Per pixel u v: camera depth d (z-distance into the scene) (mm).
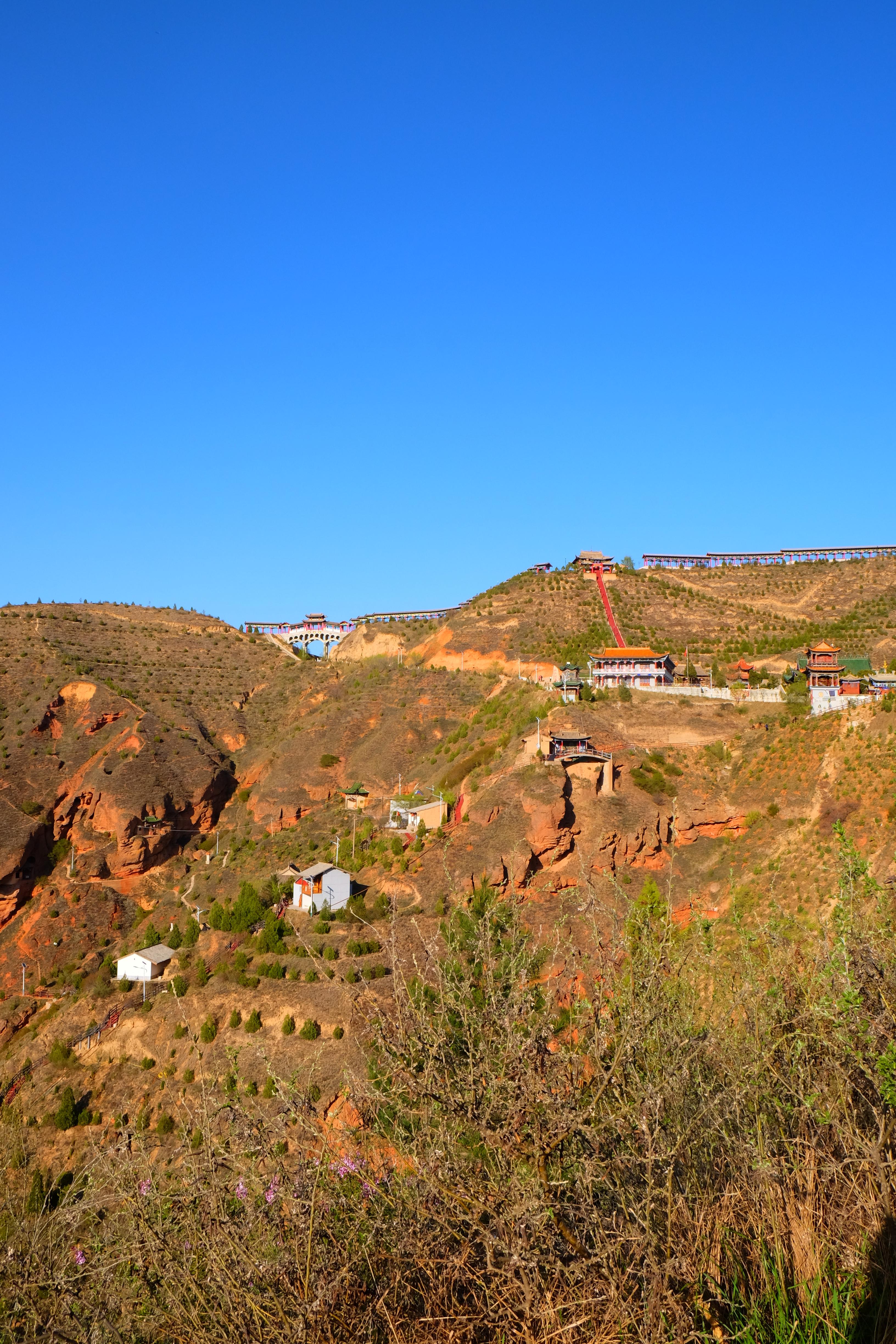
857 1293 5609
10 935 64062
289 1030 38438
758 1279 5605
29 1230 5406
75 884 67125
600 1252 4820
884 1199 5984
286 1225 5145
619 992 6559
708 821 51188
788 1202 6070
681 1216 5371
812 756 51625
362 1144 5590
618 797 51469
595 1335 4664
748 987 7480
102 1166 5633
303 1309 4699
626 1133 5453
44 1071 40625
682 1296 5051
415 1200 5090
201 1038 38969
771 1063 7094
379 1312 4820
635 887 44094
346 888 49344
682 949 8008
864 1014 7117
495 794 51531
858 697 61781
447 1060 5684
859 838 42062
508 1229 4863
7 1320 4938
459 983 6227
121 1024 42781
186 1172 5355
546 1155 5270
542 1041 5656
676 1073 6051
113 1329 4863
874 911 8195
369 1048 6176
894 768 46156
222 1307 4852
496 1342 4691
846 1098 6758
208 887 64250
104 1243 5297
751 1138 6301
